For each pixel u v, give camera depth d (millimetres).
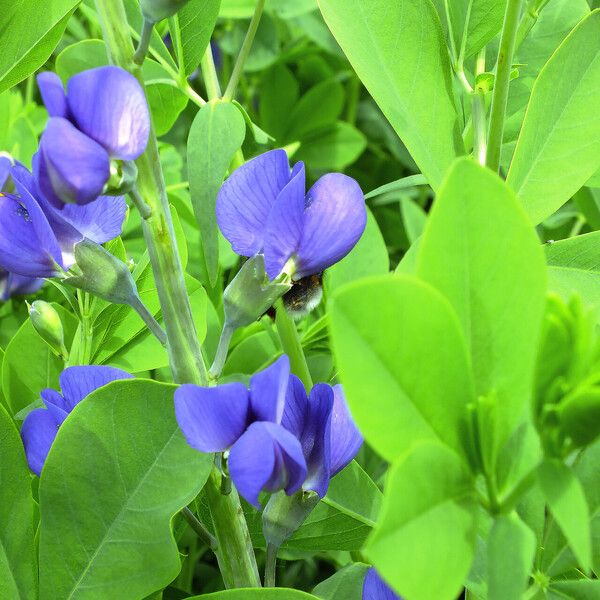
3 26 353
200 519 347
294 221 288
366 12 339
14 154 439
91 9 430
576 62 328
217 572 448
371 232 415
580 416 243
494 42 400
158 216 288
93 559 294
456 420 250
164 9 273
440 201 247
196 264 449
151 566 294
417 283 239
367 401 241
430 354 244
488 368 253
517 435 261
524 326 250
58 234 296
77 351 368
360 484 333
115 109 266
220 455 298
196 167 344
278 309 370
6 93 448
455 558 241
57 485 293
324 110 592
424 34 339
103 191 273
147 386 290
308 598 288
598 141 332
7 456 301
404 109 339
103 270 295
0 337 446
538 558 294
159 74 443
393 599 290
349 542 342
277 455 264
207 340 417
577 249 355
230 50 585
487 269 250
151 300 372
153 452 293
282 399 266
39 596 296
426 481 240
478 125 346
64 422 290
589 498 286
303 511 297
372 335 239
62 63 436
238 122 347
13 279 429
